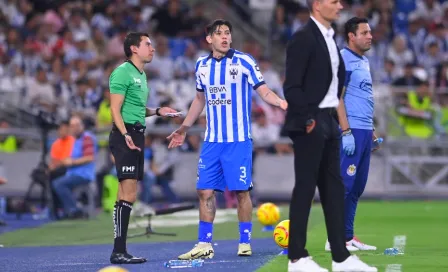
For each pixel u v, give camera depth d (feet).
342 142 97.04
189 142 214.48
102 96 220.02
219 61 101.45
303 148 82.07
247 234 104.01
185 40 261.65
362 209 191.21
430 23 282.36
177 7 272.31
